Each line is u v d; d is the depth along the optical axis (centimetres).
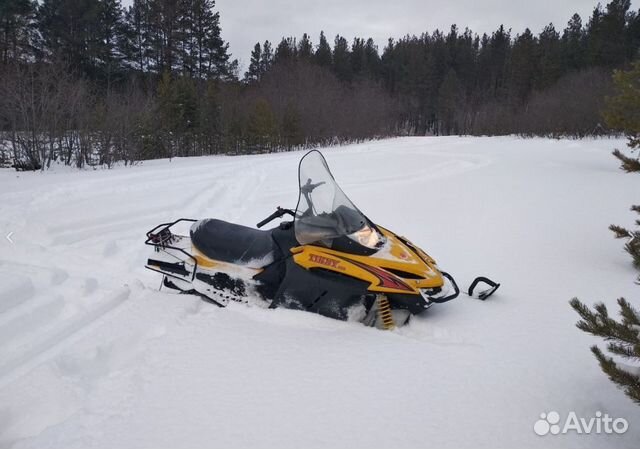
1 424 271
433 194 962
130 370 317
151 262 444
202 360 325
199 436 250
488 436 249
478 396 283
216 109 3222
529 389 290
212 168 1388
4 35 3081
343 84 6347
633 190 980
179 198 875
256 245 429
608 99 1005
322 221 388
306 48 7706
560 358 327
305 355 331
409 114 7381
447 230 685
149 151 2000
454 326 379
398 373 307
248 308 404
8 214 712
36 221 665
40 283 458
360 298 380
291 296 390
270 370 312
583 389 290
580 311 261
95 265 522
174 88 2827
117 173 1219
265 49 7319
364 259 375
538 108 3538
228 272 416
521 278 492
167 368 316
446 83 6819
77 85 1631
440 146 2505
